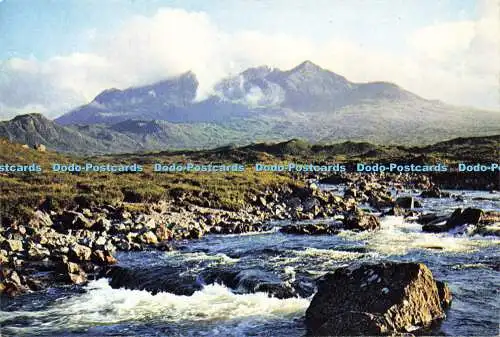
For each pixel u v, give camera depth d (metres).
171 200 27.98
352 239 18.52
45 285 13.48
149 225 21.16
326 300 10.36
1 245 16.84
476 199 31.53
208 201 27.78
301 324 10.36
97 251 15.80
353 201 30.14
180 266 14.90
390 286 9.99
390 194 35.25
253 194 30.52
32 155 42.28
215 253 16.83
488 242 17.20
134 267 14.76
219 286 13.16
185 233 20.23
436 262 14.61
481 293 11.62
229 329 10.31
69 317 11.23
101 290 13.18
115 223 21.80
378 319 9.32
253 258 15.80
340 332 9.34
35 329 10.54
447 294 11.06
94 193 27.17
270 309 11.35
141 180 33.69
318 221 24.17
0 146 41.69
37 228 20.22
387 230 20.39
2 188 26.55
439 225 19.97
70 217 21.25
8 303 12.13
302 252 16.45
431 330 9.52
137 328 10.54
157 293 12.84
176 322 10.80
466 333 9.39
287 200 29.72
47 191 26.23
